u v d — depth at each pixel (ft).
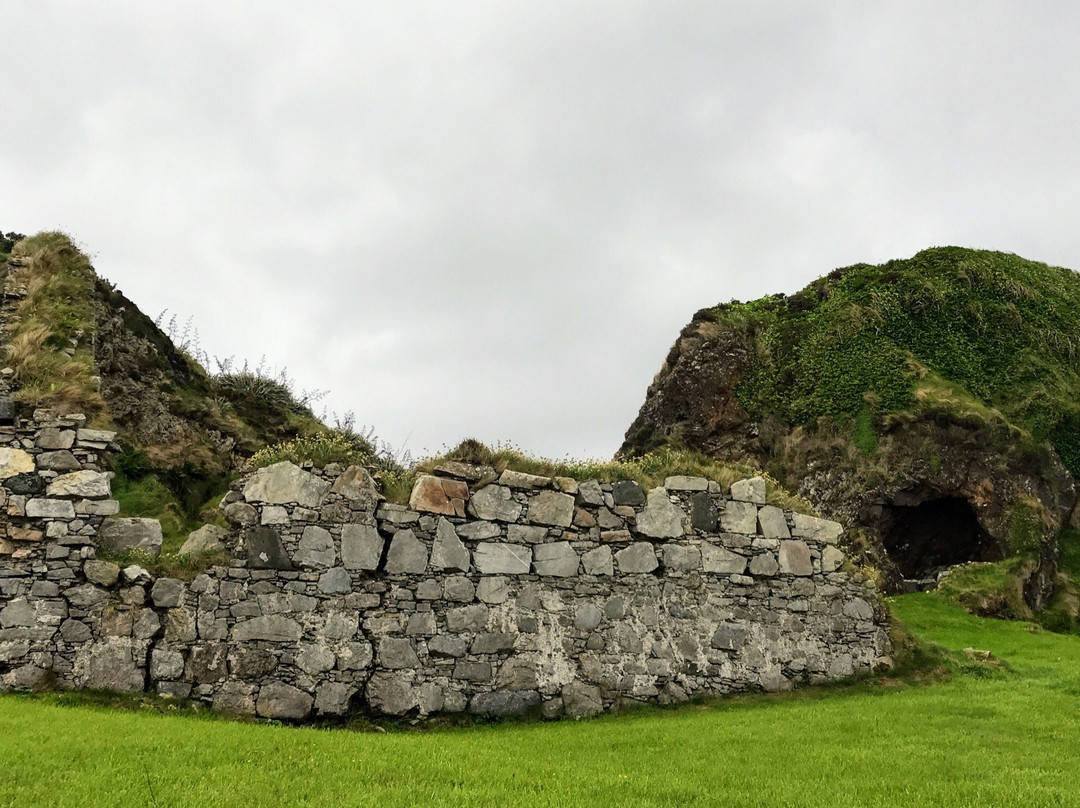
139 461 65.87
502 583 46.24
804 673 51.65
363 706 42.29
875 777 29.27
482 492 47.29
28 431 42.91
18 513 41.24
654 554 50.08
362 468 45.65
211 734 31.81
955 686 51.03
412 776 27.27
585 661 46.65
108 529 42.55
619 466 51.80
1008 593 92.48
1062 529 106.63
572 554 48.19
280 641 41.73
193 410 78.59
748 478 54.34
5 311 55.42
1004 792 26.91
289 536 43.24
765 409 139.74
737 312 154.92
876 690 51.06
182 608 41.01
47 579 40.52
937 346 129.80
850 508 115.55
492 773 28.22
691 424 145.18
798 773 30.07
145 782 24.48
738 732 38.29
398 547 44.88
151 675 39.88
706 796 26.53
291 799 23.95
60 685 38.96
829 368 134.10
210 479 74.59
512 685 44.80
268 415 88.28
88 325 56.75
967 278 137.28
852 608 54.19
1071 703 43.34
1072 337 128.36
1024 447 107.65
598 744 36.24
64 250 63.52
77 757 26.84
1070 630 92.89
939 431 112.37
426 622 44.27
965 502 110.11
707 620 50.16
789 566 53.11
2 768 24.94
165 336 83.76
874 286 141.79
